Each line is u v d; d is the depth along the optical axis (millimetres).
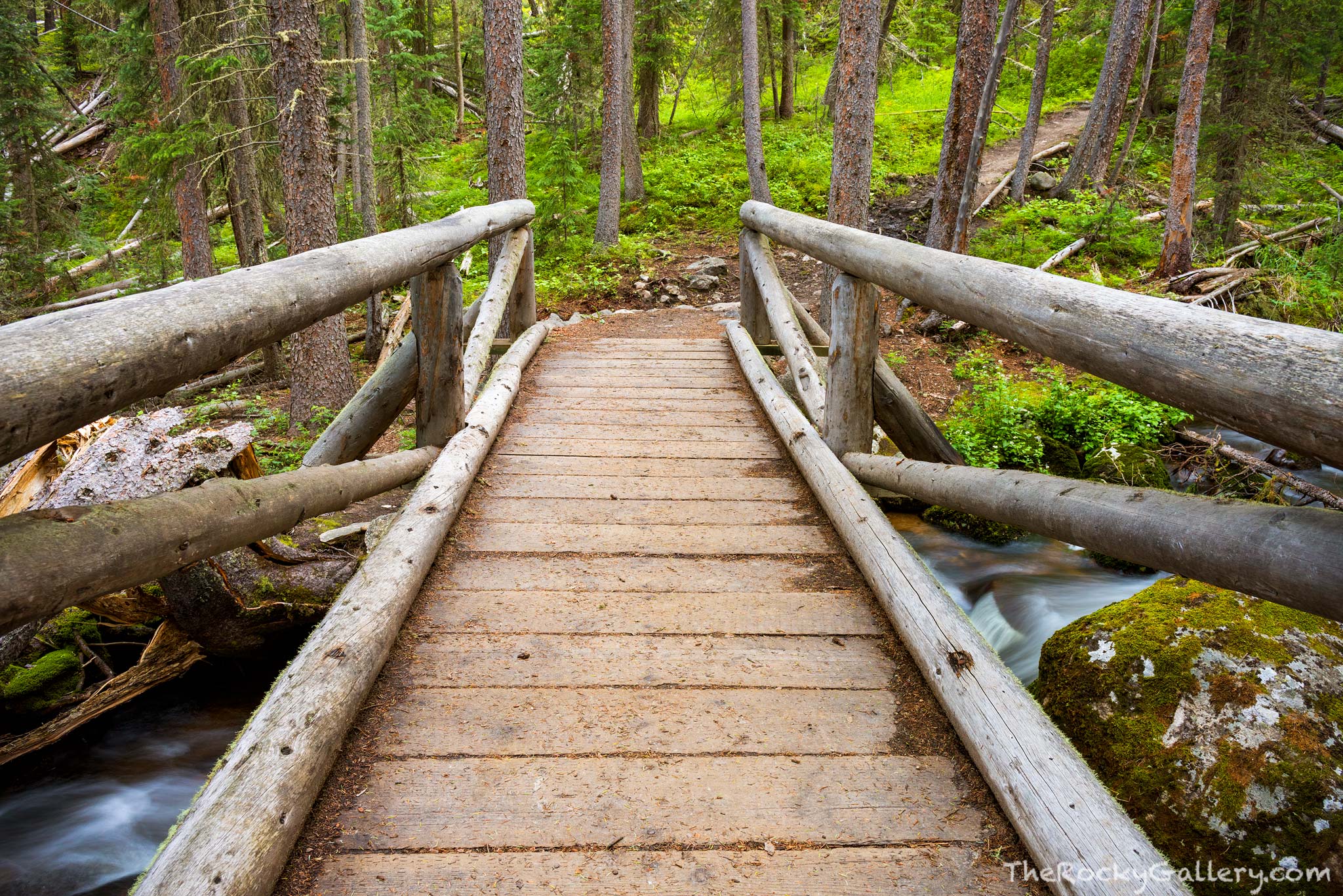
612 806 1846
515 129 10047
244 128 11484
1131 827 1561
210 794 1646
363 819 1793
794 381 5574
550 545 3273
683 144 22000
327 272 2330
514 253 6188
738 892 1617
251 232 13273
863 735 2119
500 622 2666
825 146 20141
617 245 15109
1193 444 7887
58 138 26000
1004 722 1929
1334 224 13406
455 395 4102
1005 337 2166
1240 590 1377
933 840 1761
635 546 3275
